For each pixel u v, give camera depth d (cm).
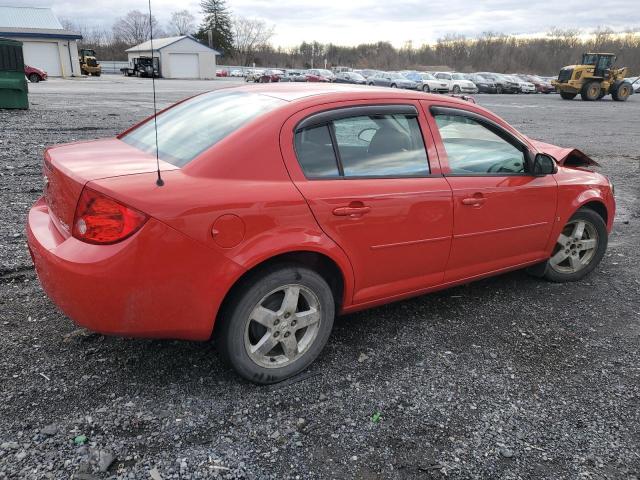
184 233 243
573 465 245
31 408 258
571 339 360
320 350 307
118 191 239
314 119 293
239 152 267
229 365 280
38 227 283
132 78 5103
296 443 249
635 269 498
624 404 291
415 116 337
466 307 402
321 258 298
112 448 237
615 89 3359
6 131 1077
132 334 253
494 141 377
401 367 316
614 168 1032
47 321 340
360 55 10525
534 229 403
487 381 306
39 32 4691
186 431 251
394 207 311
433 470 237
